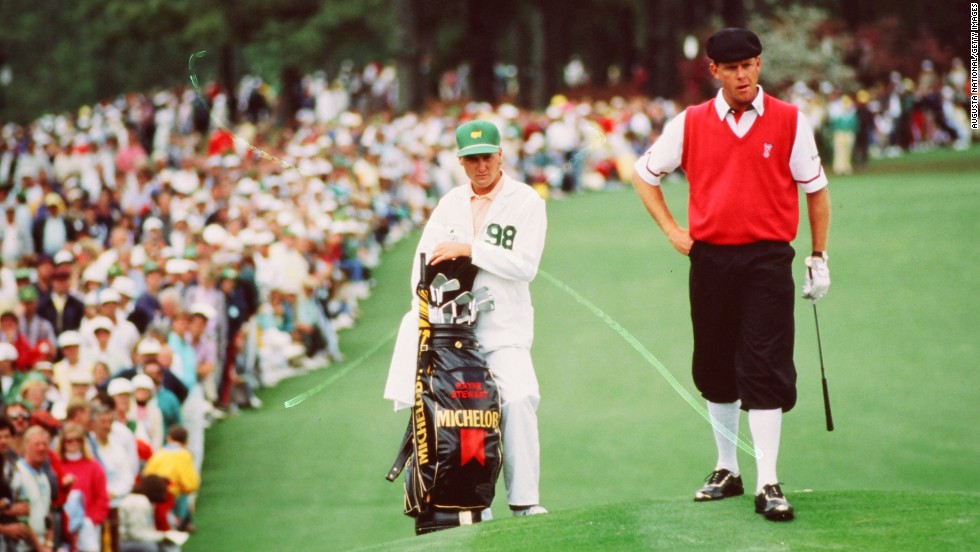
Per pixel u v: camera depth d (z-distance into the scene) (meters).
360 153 111.56
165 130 152.38
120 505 44.06
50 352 53.59
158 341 53.12
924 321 74.94
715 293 23.52
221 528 48.22
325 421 61.50
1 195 86.06
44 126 159.38
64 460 42.75
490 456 25.20
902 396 62.97
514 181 26.45
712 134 23.28
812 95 155.88
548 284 87.69
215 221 79.44
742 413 58.84
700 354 24.27
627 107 151.62
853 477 52.47
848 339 72.44
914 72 186.62
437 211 26.59
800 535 22.12
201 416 53.59
